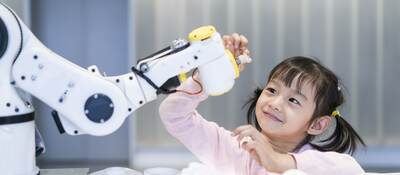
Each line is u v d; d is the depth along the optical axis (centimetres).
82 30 268
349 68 257
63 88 71
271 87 99
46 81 71
